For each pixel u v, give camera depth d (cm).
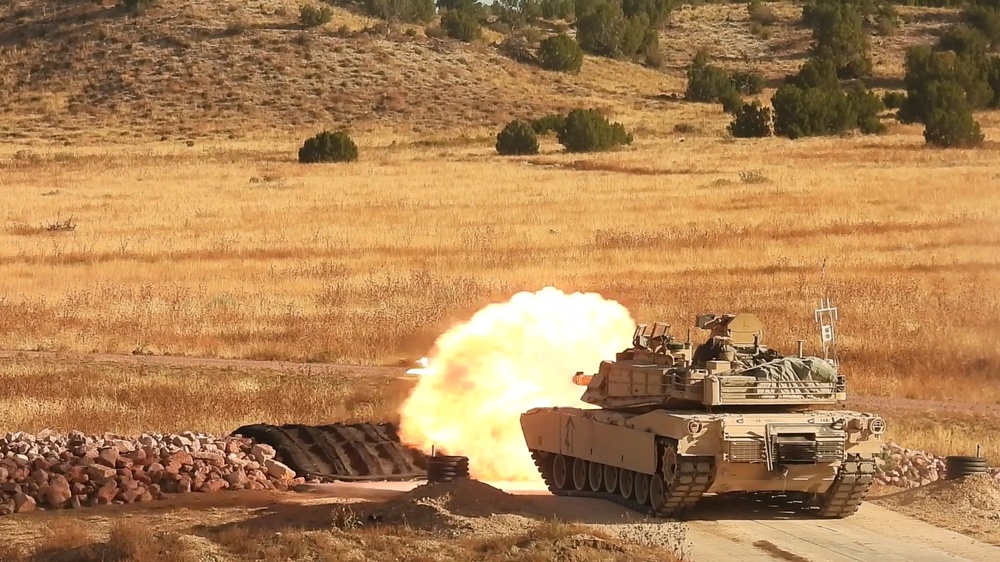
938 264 11162
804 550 4162
